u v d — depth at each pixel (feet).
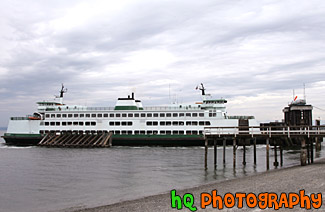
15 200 87.04
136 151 198.08
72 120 242.99
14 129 250.78
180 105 237.66
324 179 86.79
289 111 260.62
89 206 79.56
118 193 92.89
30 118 249.96
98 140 226.79
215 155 135.64
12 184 106.01
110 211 71.41
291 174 99.86
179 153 186.39
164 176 117.29
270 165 139.44
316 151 209.36
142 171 127.85
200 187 93.97
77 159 164.04
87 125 240.73
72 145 224.53
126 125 236.22
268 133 126.21
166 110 233.14
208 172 123.85
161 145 228.02
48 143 230.68
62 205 81.56
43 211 76.89
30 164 148.56
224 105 239.09
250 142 235.81
